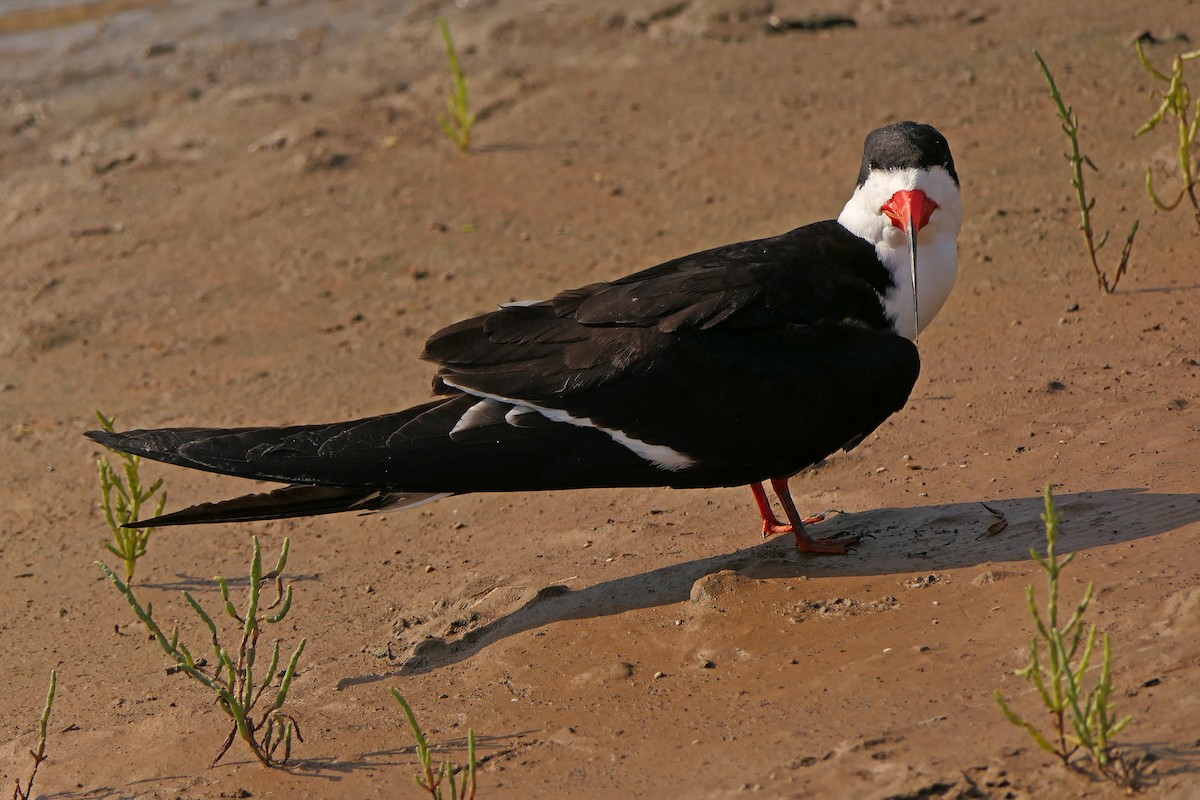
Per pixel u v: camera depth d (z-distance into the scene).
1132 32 20.08
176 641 8.52
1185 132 13.71
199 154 20.73
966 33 21.25
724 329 9.32
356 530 12.12
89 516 13.04
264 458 9.13
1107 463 10.21
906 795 6.69
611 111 20.31
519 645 9.23
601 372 9.25
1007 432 11.18
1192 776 6.39
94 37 26.52
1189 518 9.01
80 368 15.82
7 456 14.20
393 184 18.94
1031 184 16.14
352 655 9.86
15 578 12.01
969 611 8.48
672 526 10.91
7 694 10.12
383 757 8.28
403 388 14.45
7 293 17.45
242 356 15.64
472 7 26.05
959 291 14.23
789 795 6.93
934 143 9.67
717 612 9.05
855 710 7.67
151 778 8.52
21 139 22.28
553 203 17.98
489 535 11.49
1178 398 11.12
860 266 9.71
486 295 16.09
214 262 17.73
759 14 23.02
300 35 25.78
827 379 9.28
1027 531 9.37
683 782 7.35
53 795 8.59
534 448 9.23
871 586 9.05
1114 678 7.30
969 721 7.29
